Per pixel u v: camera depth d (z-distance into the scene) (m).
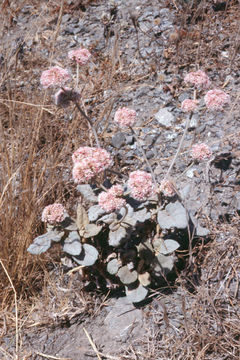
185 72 1.23
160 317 0.92
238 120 1.13
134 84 1.23
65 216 0.92
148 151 1.12
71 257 0.93
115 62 1.27
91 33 1.35
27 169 1.01
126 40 1.32
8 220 0.98
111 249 0.94
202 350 0.87
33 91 1.22
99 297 0.96
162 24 1.33
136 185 0.85
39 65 1.30
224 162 1.08
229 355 0.87
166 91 1.21
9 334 0.94
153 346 0.89
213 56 1.26
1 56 1.32
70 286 0.97
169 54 1.26
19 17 1.42
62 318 0.94
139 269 0.92
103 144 1.13
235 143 1.10
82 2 1.41
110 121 1.18
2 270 0.97
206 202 1.03
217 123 1.14
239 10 1.31
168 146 1.12
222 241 0.98
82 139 1.13
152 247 0.92
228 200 1.03
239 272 0.95
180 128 1.15
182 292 0.93
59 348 0.92
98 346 0.91
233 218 1.01
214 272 0.95
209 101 0.92
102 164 0.86
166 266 0.91
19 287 0.98
